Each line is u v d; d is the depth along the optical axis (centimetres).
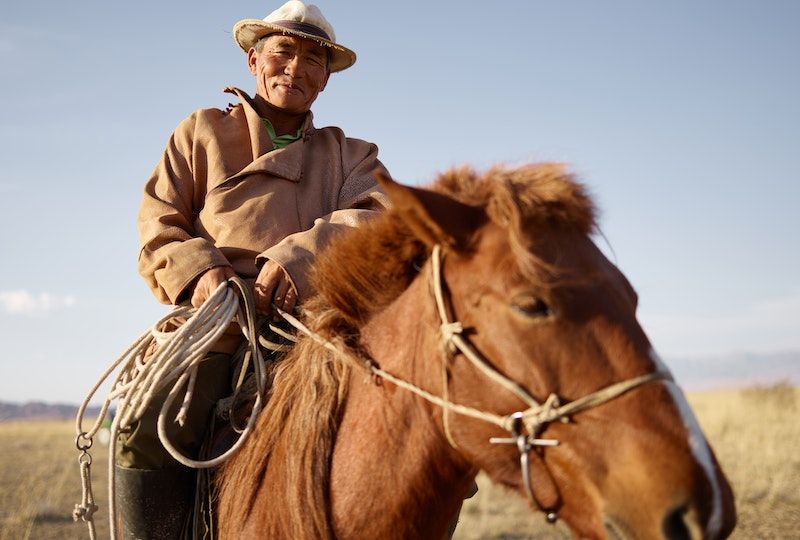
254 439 280
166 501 304
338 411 260
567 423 208
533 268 213
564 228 225
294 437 262
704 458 197
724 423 2064
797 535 828
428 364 236
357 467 249
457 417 227
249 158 372
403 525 243
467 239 227
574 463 207
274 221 351
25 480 1416
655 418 200
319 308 283
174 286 319
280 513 259
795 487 1070
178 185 361
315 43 388
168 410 302
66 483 1410
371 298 261
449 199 228
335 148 396
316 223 326
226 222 347
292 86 385
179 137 373
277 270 311
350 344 262
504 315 217
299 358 278
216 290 306
